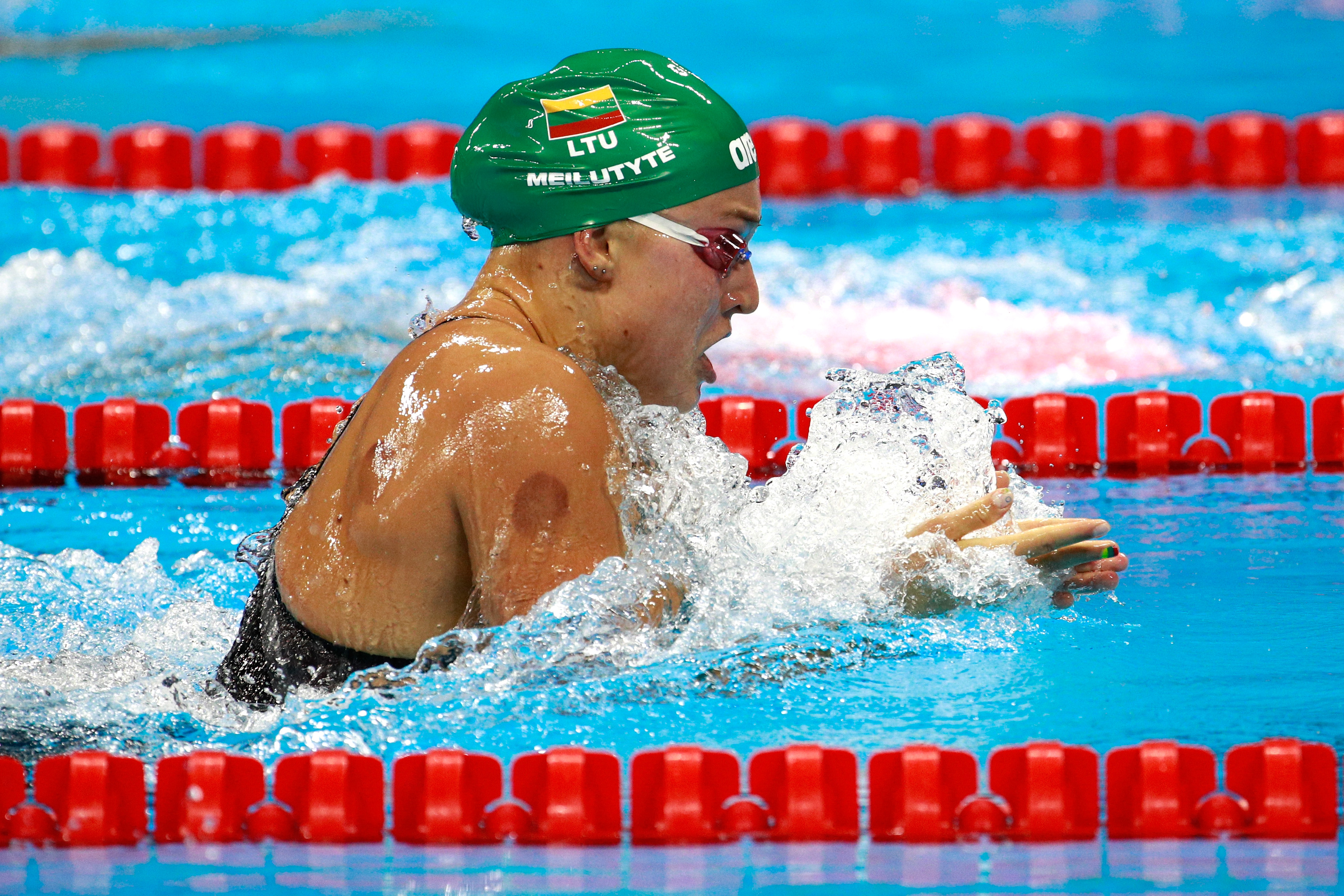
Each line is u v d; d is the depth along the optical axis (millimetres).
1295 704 7930
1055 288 19344
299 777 7258
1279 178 23875
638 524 7250
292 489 8102
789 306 18875
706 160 7195
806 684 8000
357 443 7211
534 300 7328
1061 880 6699
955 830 7293
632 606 7098
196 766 7258
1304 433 14211
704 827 7285
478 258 20406
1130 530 11812
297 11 38906
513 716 7492
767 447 14727
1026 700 7941
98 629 9477
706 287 7336
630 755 7344
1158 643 8859
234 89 30172
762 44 34781
